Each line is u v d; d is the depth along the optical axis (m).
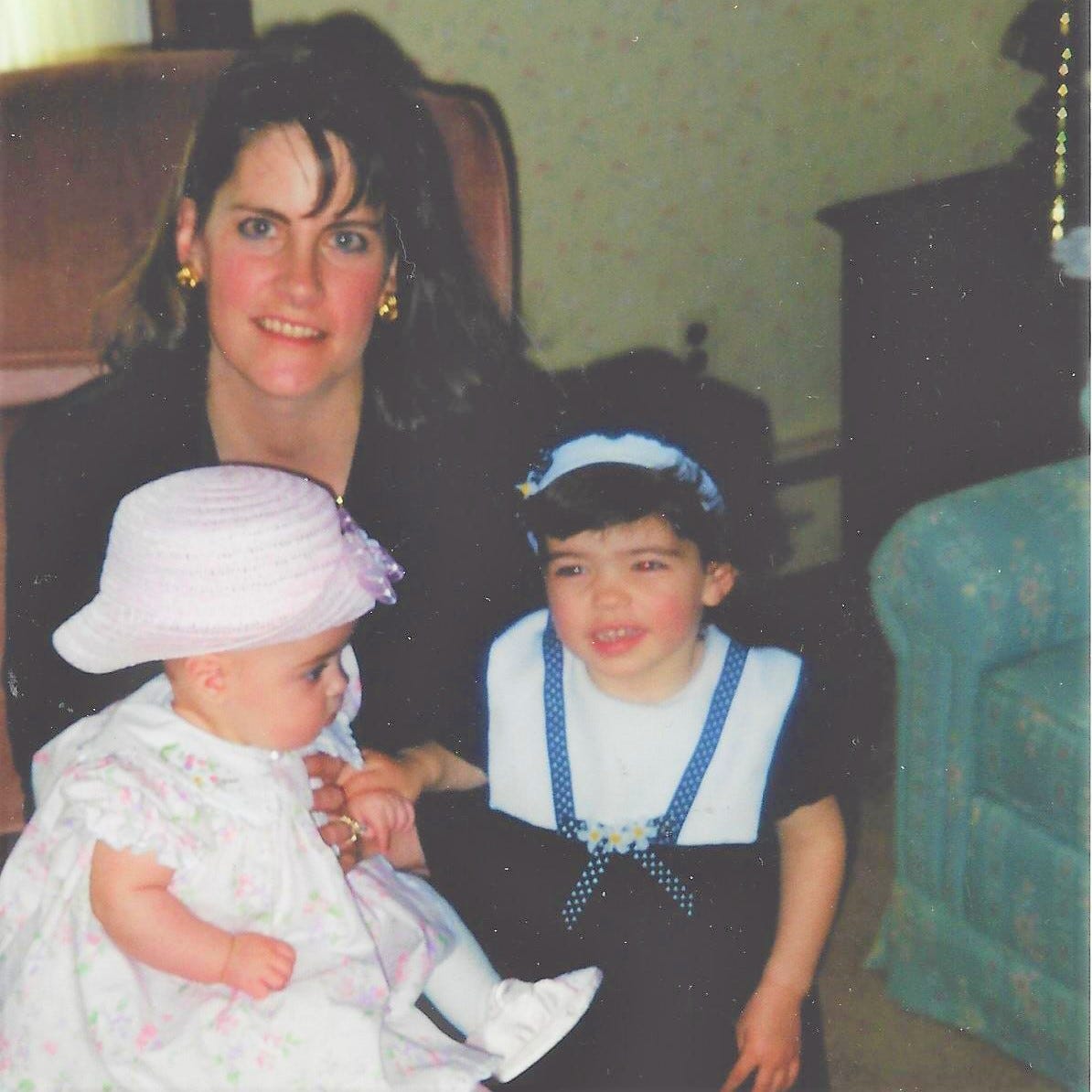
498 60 2.62
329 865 1.44
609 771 1.55
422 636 1.69
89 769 1.35
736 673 1.55
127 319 1.79
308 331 1.70
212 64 1.91
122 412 1.76
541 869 1.58
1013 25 2.77
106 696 1.72
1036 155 2.72
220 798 1.39
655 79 2.76
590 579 1.49
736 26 2.79
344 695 1.57
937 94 3.01
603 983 1.56
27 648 1.71
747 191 2.93
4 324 1.81
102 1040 1.37
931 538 1.91
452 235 1.83
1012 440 2.66
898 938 2.09
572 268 2.83
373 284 1.73
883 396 2.79
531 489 1.52
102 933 1.38
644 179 2.82
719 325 2.99
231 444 1.78
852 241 2.79
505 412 1.85
